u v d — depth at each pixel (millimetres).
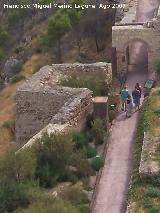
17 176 27094
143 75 48844
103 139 34031
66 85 40688
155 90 41062
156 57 49375
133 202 26109
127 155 32375
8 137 44156
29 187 26438
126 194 27969
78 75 42781
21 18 87438
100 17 65750
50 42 64312
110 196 27969
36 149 29609
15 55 78250
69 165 30109
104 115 36281
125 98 39438
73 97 36500
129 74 49469
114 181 29438
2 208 25406
